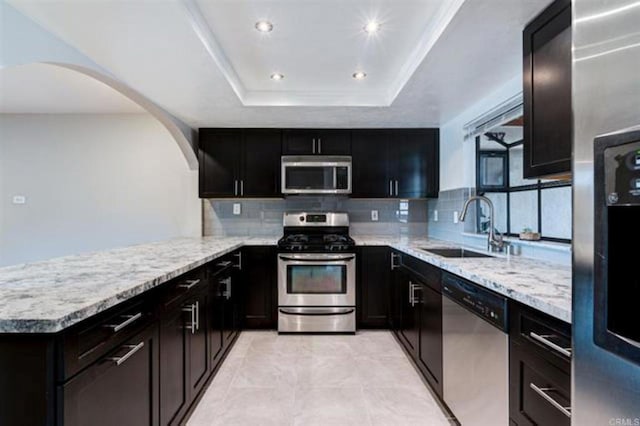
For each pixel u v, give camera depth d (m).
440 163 3.73
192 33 1.75
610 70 0.66
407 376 2.51
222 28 1.89
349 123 3.54
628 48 0.63
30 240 4.02
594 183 0.70
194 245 2.97
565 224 2.06
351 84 2.75
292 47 2.11
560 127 1.45
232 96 2.67
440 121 3.46
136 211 4.01
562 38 1.43
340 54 2.21
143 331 1.44
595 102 0.70
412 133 3.76
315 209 4.04
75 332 1.04
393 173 3.75
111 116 4.01
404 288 2.91
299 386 2.38
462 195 3.17
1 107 3.75
